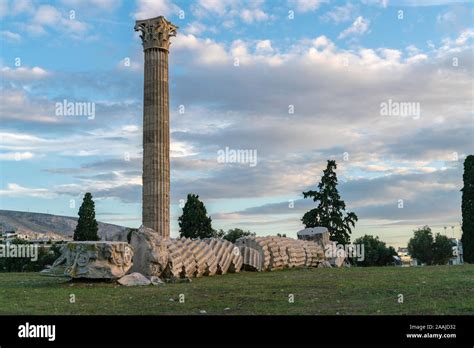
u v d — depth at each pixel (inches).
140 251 785.6
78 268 710.5
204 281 778.8
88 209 2455.7
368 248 3186.5
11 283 761.0
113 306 485.1
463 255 1977.1
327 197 2652.6
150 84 1283.2
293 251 1216.8
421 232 3895.2
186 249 879.7
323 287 623.5
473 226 1953.7
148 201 1246.3
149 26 1299.2
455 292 537.3
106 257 712.4
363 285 633.6
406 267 1143.0
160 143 1263.5
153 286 688.4
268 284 684.7
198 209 2588.6
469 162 2003.0
